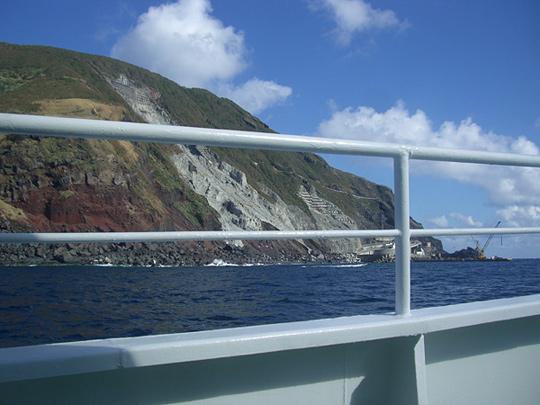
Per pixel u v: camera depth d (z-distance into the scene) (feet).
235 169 344.49
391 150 5.25
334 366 4.89
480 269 185.57
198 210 267.18
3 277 86.58
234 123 514.27
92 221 196.54
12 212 179.11
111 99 305.94
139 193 223.71
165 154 288.92
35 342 25.93
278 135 4.58
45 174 194.49
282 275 119.24
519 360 6.05
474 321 5.46
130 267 161.89
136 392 4.11
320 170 563.07
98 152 211.82
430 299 55.16
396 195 5.41
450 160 5.70
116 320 34.32
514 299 6.41
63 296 51.67
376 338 4.83
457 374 5.57
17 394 3.79
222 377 4.39
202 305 44.91
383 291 63.72
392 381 5.16
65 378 3.92
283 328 4.66
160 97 393.29
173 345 4.05
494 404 5.78
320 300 50.26
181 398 4.23
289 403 4.64
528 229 6.46
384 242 379.96
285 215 360.69
